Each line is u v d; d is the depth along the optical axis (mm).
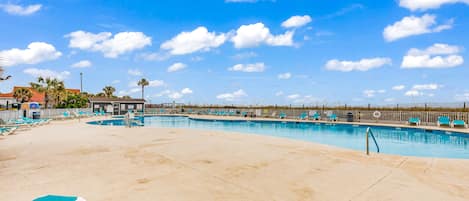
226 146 9602
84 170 6207
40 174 5855
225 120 31719
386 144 15281
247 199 4441
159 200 4352
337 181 5445
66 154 8102
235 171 6180
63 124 20484
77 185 5102
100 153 8258
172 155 7969
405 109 26078
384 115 23047
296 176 5801
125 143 10273
